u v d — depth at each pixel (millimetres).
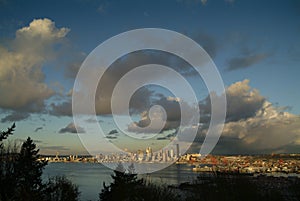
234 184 19250
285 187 19969
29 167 19906
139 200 22141
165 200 20609
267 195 18344
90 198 42938
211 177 20422
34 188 19312
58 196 23516
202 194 19328
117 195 25531
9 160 14648
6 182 13438
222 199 18625
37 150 23609
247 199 18578
